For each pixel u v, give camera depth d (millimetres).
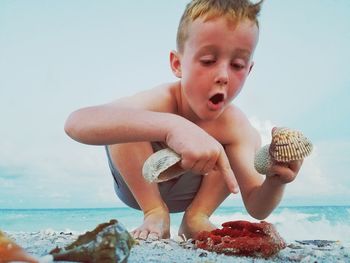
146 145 574
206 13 488
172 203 680
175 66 589
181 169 406
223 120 612
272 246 421
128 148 569
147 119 433
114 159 587
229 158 626
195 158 383
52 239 500
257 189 577
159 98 592
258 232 450
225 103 513
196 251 431
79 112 479
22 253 302
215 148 388
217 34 481
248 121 653
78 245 316
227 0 496
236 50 490
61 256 312
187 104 594
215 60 493
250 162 606
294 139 459
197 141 389
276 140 463
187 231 612
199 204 627
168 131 414
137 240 499
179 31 553
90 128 455
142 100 577
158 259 382
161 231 557
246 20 488
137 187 580
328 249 485
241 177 608
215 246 430
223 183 621
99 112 465
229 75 497
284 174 475
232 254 423
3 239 301
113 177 688
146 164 399
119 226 327
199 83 503
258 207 574
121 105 539
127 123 440
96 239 315
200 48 492
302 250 465
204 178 632
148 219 570
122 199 714
